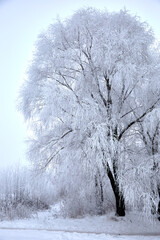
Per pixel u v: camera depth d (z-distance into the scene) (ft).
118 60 23.07
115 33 23.39
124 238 17.65
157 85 22.21
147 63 24.62
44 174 27.37
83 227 22.11
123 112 26.23
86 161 21.34
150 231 20.36
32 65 27.73
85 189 28.91
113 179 24.31
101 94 25.80
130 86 24.18
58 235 18.19
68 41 27.07
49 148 25.57
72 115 21.35
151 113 20.88
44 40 27.12
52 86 22.29
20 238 16.70
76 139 23.76
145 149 24.70
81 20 25.90
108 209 28.32
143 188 20.15
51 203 44.80
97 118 21.62
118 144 21.53
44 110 21.45
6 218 27.22
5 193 37.86
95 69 25.11
